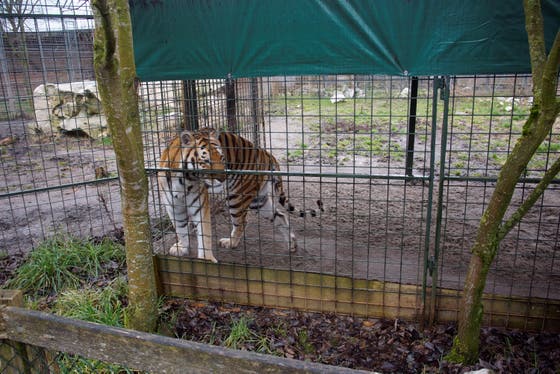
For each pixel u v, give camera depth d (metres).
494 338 3.58
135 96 3.32
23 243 5.59
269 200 5.14
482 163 8.71
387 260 4.85
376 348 3.57
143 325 3.67
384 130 11.70
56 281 4.65
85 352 1.82
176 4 3.63
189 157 4.52
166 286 4.50
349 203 6.68
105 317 3.82
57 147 10.65
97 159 9.65
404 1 3.19
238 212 5.07
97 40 2.90
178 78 3.81
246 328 3.77
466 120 12.60
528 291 4.13
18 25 7.15
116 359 1.77
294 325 3.91
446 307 3.82
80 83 11.12
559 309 3.62
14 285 4.55
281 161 9.00
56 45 7.20
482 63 3.20
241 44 3.59
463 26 3.16
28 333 1.89
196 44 3.68
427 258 3.69
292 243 5.06
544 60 2.63
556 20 3.05
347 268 4.67
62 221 6.25
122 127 3.17
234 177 4.97
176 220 4.82
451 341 3.61
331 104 14.80
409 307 3.88
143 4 3.69
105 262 4.98
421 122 12.44
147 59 3.81
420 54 3.27
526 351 3.46
